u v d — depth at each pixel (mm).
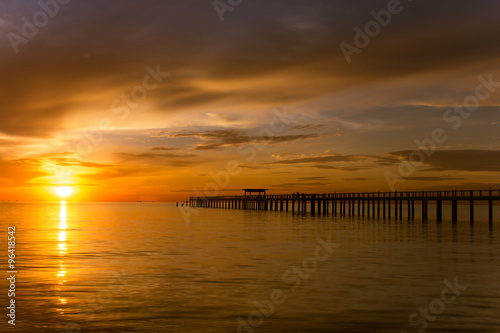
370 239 28906
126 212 86812
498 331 10516
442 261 19594
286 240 28609
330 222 47594
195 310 12055
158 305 12508
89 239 29531
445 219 53938
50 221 51219
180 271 17344
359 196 58750
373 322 11133
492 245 25328
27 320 11195
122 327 10750
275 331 10539
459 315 11633
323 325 10938
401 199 51625
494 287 14578
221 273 16938
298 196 72312
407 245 25469
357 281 15508
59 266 18453
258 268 17984
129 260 20062
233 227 40719
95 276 16344
